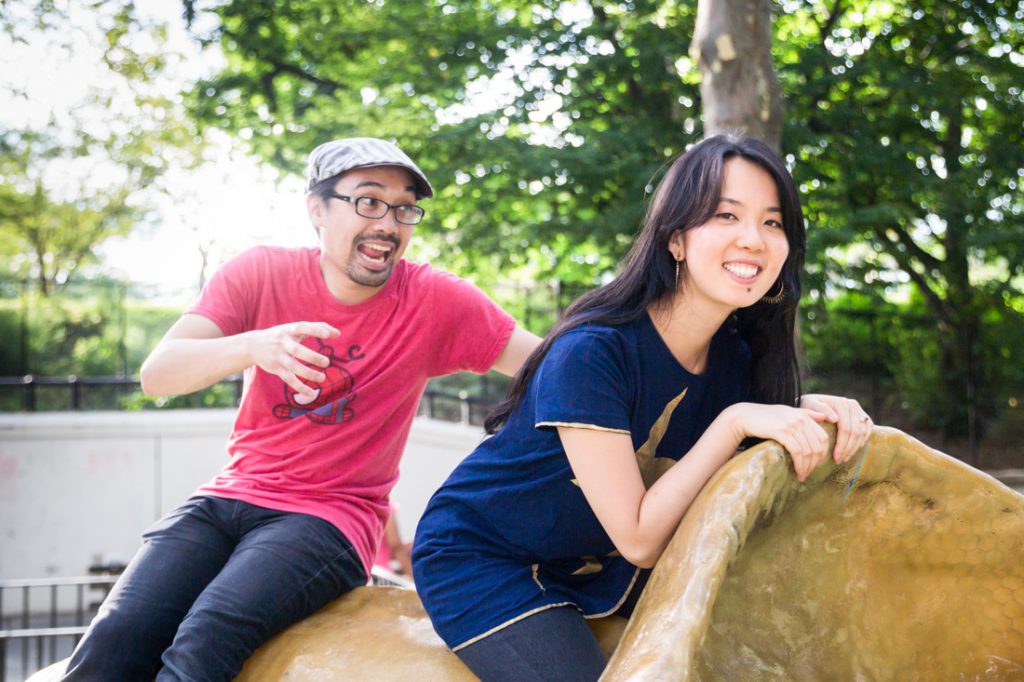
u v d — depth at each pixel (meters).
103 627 2.20
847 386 12.78
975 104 12.23
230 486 2.44
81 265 20.25
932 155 11.98
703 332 1.89
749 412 1.74
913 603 1.69
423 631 2.06
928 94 11.17
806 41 12.19
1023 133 11.98
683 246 1.83
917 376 12.95
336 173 2.50
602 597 1.95
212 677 2.05
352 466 2.48
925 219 12.05
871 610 1.68
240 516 2.38
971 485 1.66
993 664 1.67
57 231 19.48
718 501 1.57
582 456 1.78
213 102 12.73
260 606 2.12
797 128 10.43
